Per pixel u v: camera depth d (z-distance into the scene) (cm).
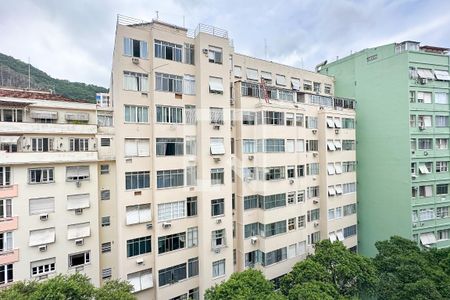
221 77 2347
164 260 2152
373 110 3250
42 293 1391
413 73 2920
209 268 2261
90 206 2048
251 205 2545
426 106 2967
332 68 3819
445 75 3044
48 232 1897
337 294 1862
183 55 2264
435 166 3014
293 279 2094
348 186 3241
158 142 2145
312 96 3048
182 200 2256
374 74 3231
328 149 3034
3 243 1758
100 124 2308
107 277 2144
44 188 1892
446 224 3008
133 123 2100
